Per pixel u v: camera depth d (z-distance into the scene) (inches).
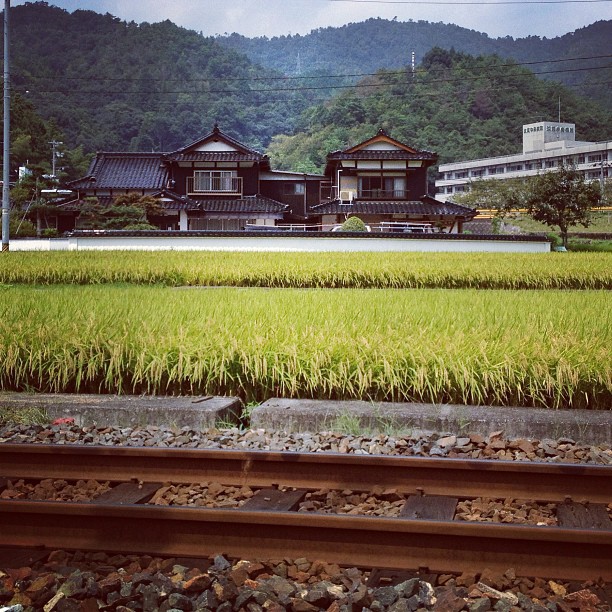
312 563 125.5
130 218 1557.6
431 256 840.9
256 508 148.3
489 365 226.7
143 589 112.0
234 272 642.8
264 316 301.3
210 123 4820.4
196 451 169.0
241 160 1733.5
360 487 161.6
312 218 1851.6
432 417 212.8
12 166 2800.2
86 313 315.6
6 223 1164.5
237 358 247.3
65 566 124.3
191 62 5871.1
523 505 153.1
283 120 5315.0
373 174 1792.6
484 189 2493.8
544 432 208.7
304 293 444.1
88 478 170.6
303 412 218.7
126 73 5378.9
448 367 227.3
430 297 415.2
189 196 1774.1
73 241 1084.5
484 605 107.1
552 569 122.0
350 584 117.2
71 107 4446.4
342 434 208.8
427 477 162.7
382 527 128.1
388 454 184.1
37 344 258.4
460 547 127.0
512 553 124.6
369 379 232.1
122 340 254.2
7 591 113.4
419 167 1781.5
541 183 1649.9
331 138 3868.1
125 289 489.4
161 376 251.1
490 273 644.1
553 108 4443.9
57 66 5575.8
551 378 220.5
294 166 3695.9
